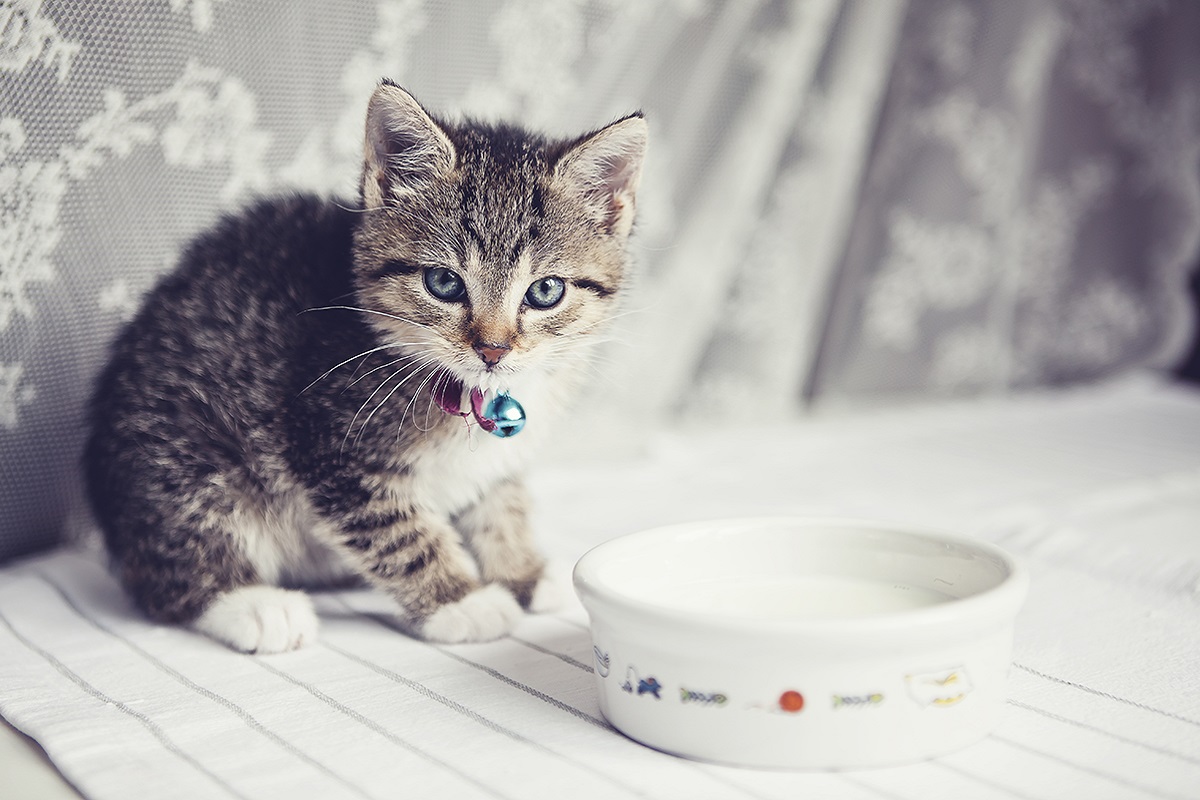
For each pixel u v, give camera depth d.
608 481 0.74
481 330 0.57
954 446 0.80
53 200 0.62
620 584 0.52
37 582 0.61
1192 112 0.90
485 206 0.57
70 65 0.61
